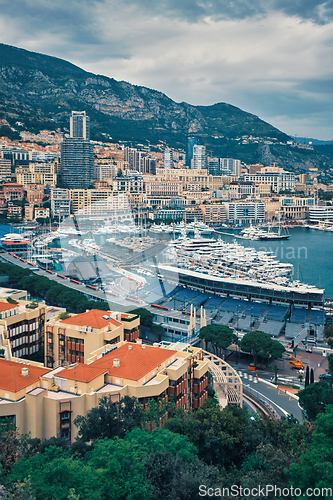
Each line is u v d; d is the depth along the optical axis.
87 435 78.31
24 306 151.62
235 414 95.56
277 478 67.94
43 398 87.56
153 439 72.00
